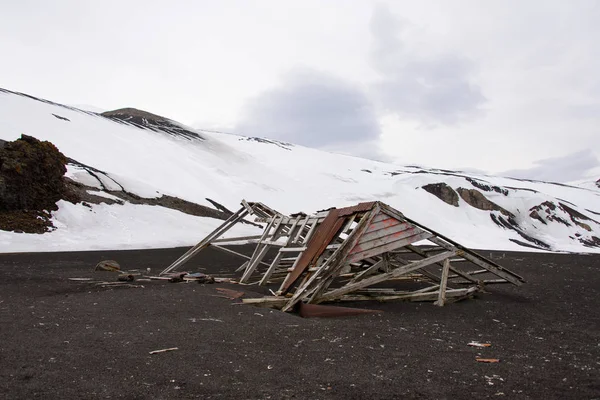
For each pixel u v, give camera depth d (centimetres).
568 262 2027
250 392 403
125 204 3053
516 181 12112
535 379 460
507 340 652
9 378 420
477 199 6825
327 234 1052
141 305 811
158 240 2505
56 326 631
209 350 538
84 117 5828
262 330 655
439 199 6725
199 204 3909
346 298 947
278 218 1397
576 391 424
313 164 8731
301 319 762
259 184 6012
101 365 467
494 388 429
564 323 792
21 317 679
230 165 6744
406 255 2097
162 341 572
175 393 395
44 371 443
